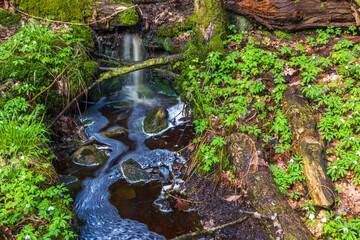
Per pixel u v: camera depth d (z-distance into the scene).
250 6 6.19
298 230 3.29
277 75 5.16
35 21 6.30
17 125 4.43
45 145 4.70
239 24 6.44
